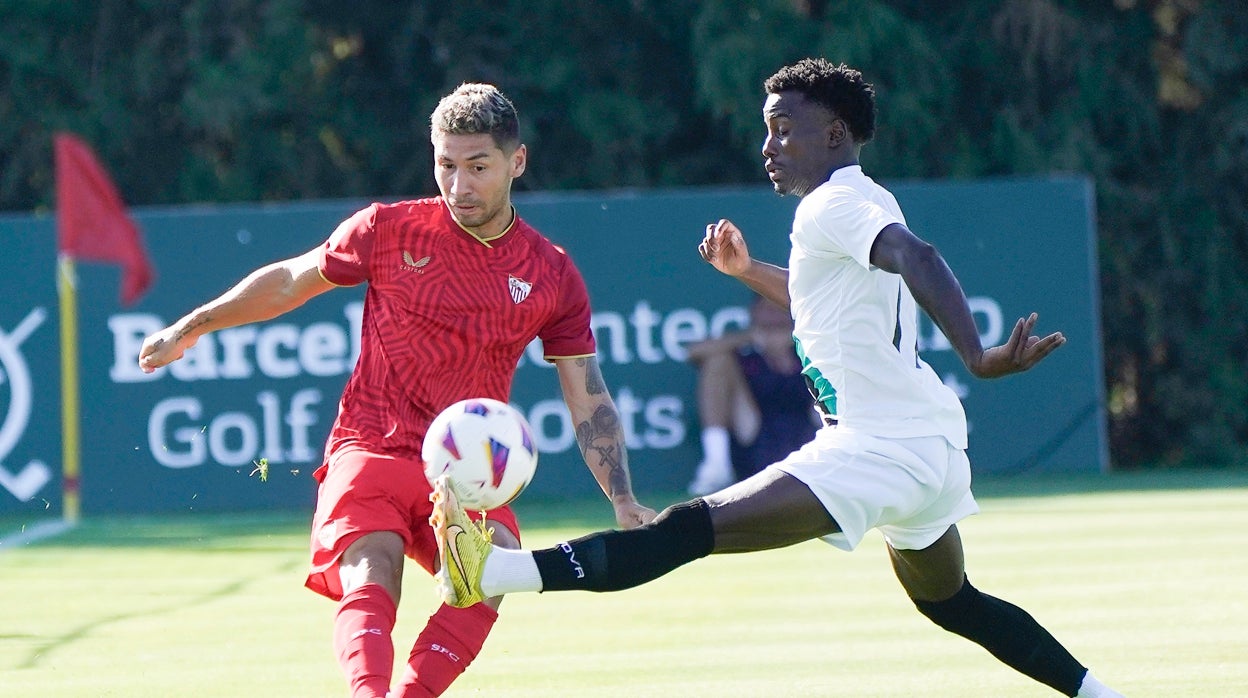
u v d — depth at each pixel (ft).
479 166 56.13
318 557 57.16
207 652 85.51
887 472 54.44
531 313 58.23
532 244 58.90
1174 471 217.15
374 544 55.88
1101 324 240.73
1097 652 79.30
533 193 260.62
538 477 177.99
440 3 264.52
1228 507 153.89
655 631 90.48
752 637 87.81
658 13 261.44
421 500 57.41
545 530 143.95
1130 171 251.80
